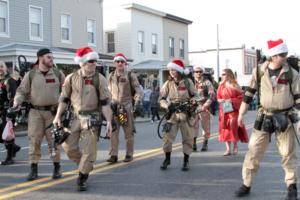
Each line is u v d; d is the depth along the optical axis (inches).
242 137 370.0
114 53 1241.4
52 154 273.7
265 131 221.1
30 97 269.6
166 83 306.2
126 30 1220.5
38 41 902.4
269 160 339.0
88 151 243.3
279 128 214.7
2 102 322.3
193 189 249.6
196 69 385.4
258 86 223.0
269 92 216.8
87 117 243.8
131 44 1215.6
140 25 1249.4
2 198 231.6
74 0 1001.5
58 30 956.6
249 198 229.8
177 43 1425.9
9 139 318.0
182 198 230.4
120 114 324.8
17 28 855.7
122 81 328.5
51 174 289.4
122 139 485.1
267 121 218.8
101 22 1091.9
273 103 216.5
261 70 220.1
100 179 275.9
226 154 368.5
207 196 234.1
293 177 220.2
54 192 243.4
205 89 383.2
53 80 269.6
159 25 1332.4
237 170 303.3
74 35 1003.3
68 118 249.8
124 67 331.0
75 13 1005.2
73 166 317.4
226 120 365.7
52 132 261.6
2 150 408.5
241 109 229.9
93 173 293.9
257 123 223.5
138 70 1217.4
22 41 866.1
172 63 300.0
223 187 253.9
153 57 1305.4
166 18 1363.2
